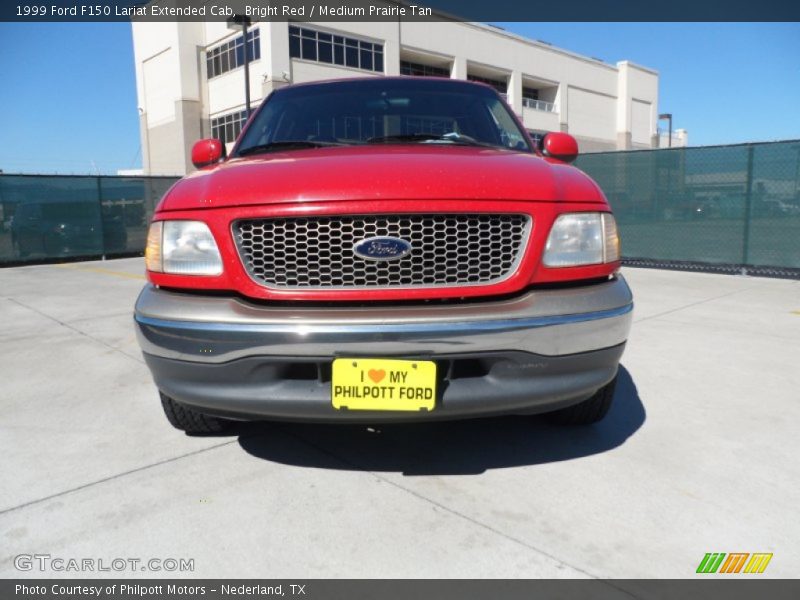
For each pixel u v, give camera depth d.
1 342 4.55
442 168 2.08
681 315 5.21
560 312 1.96
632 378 3.37
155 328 2.02
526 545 1.77
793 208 7.75
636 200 9.43
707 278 7.84
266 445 2.51
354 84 3.31
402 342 1.84
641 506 1.98
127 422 2.81
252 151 2.85
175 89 34.16
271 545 1.79
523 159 2.33
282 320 1.87
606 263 2.14
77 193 12.34
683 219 8.86
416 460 2.35
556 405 2.08
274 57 29.03
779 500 2.02
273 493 2.10
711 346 4.09
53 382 3.47
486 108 3.18
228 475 2.24
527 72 42.22
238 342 1.89
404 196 1.93
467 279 1.97
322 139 2.94
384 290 1.92
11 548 1.79
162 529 1.88
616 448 2.44
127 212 13.15
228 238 1.97
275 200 1.95
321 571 1.67
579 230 2.09
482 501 2.03
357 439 2.56
